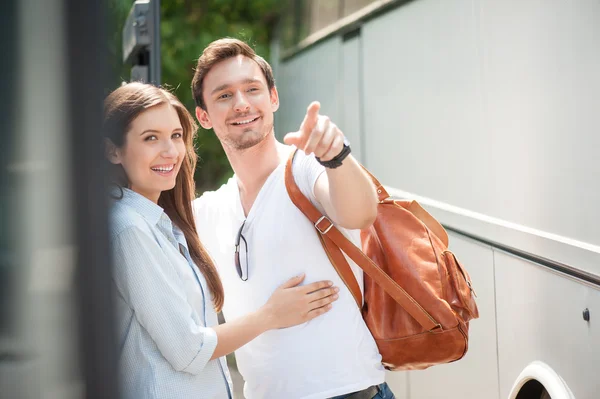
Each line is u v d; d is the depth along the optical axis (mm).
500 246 2709
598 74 2139
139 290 1963
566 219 2307
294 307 2174
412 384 3703
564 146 2305
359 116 4242
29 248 983
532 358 2551
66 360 969
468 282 2326
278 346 2266
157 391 1984
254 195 2398
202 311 2127
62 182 950
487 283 2844
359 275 2328
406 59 3537
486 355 2889
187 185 2277
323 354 2229
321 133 1833
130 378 2002
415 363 2316
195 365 2000
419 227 2305
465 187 2979
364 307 2350
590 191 2178
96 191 905
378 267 2244
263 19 10336
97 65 888
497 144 2711
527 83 2510
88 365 917
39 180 976
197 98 2467
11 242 984
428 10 3283
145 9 4059
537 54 2447
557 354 2400
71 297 940
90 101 890
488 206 2793
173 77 9883
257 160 2375
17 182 979
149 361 1998
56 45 942
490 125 2760
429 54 3281
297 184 2264
